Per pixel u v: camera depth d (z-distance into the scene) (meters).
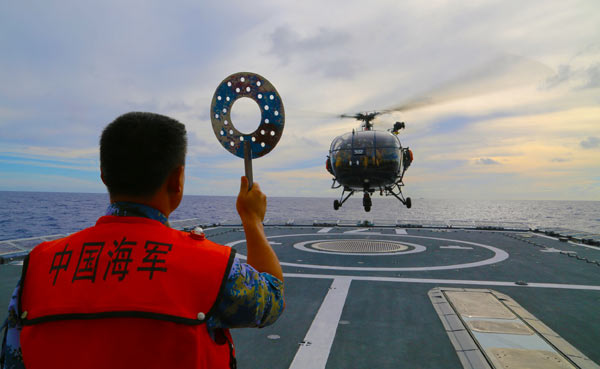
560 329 7.53
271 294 1.38
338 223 28.66
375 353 6.53
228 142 1.69
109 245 1.25
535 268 13.41
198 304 1.18
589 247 18.48
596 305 9.05
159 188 1.35
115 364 1.08
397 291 10.37
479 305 8.80
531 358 6.11
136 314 1.11
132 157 1.28
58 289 1.19
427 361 6.24
